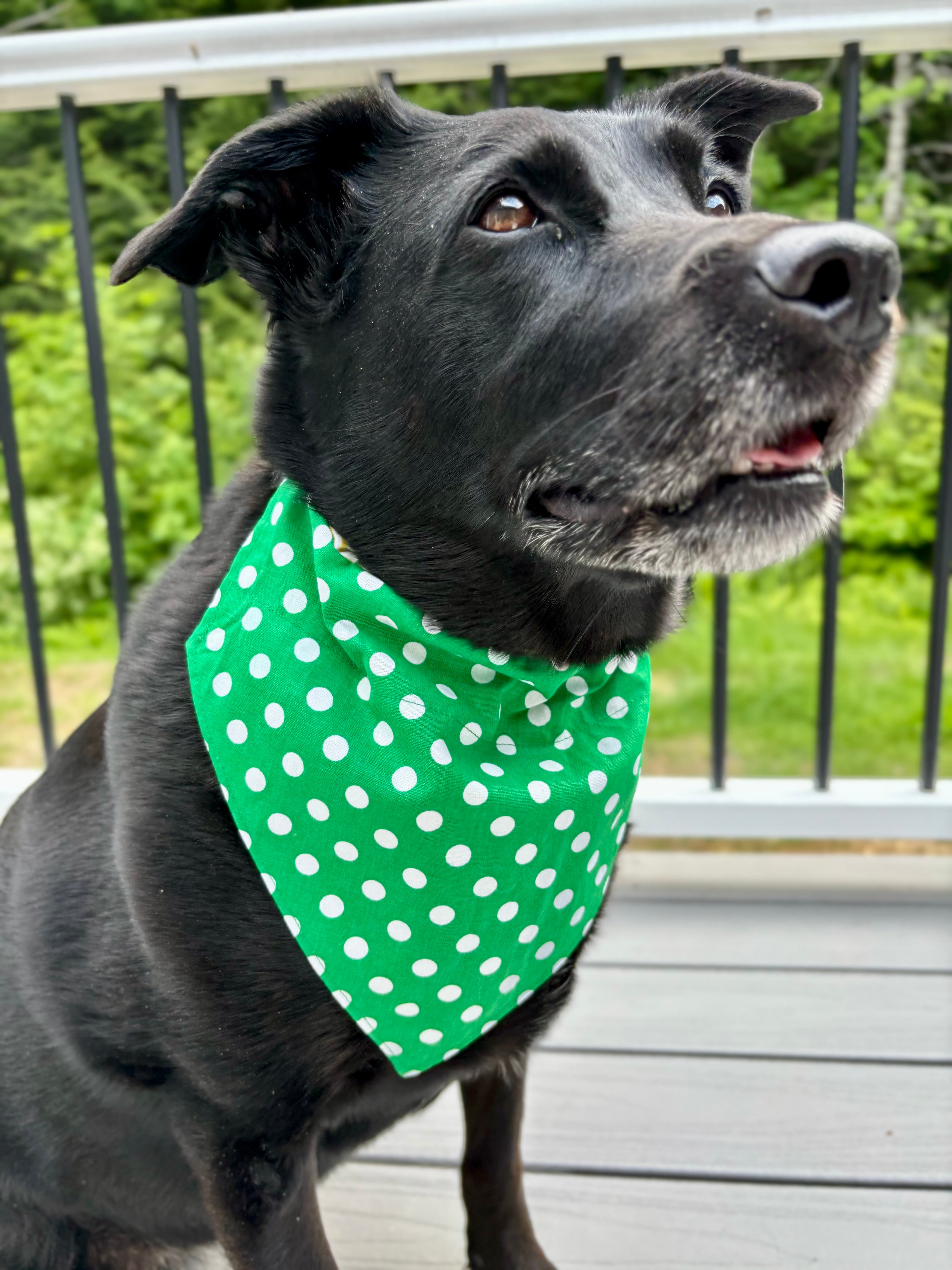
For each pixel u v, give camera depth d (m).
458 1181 0.64
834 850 1.22
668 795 0.91
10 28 2.36
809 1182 0.63
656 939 0.85
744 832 0.90
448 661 0.47
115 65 0.78
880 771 1.50
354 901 0.45
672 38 0.75
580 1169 0.64
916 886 0.91
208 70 0.77
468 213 0.46
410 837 0.45
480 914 0.47
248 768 0.45
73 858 0.51
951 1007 0.76
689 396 0.42
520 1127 0.56
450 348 0.47
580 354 0.44
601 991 0.79
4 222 2.41
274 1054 0.47
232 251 0.50
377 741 0.45
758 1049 0.73
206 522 0.54
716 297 0.41
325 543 0.47
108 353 2.15
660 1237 0.59
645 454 0.43
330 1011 0.46
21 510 0.91
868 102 1.88
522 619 0.50
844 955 0.82
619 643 0.53
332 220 0.50
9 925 0.54
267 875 0.45
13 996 0.53
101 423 0.88
